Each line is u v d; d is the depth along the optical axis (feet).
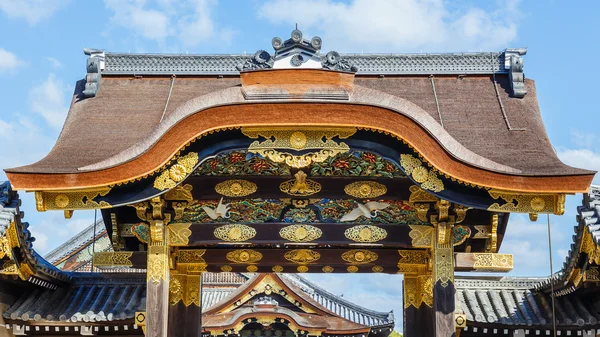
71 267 108.37
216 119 46.26
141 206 50.98
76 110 56.90
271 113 46.14
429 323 55.93
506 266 52.75
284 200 52.03
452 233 51.44
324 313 91.20
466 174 46.44
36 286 60.39
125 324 58.85
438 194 47.70
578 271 54.44
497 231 57.06
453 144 46.37
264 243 52.29
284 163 49.49
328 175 50.60
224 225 52.31
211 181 51.34
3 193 52.80
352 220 52.34
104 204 48.16
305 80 46.70
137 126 54.54
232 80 59.26
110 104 57.00
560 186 46.34
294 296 90.58
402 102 46.19
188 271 57.31
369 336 101.04
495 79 58.75
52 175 46.96
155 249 51.78
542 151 51.24
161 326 50.57
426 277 56.29
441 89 57.88
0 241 51.06
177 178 47.65
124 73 59.31
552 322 59.41
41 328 58.70
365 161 49.55
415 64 59.21
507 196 47.47
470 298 64.03
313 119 46.14
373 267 57.62
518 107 56.29
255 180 51.31
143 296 62.18
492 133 53.47
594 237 48.88
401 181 51.11
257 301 90.84
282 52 48.75
